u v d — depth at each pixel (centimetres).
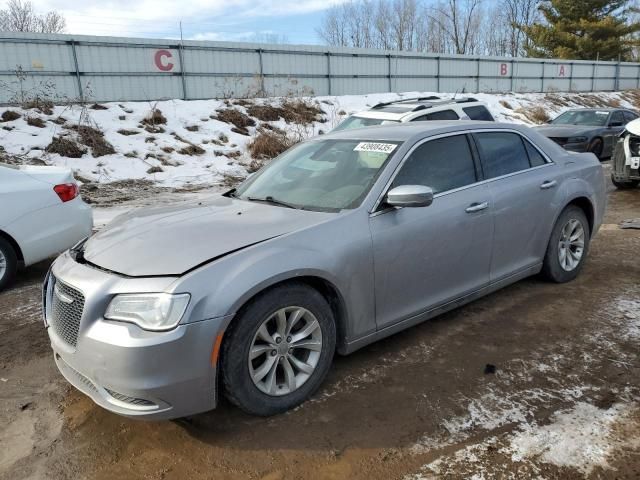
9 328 441
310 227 316
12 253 533
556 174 469
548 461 258
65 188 565
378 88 2795
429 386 329
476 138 422
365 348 382
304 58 2492
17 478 261
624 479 244
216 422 299
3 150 1299
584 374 337
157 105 1808
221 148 1574
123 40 2009
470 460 261
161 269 275
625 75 4288
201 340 264
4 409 320
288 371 304
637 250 601
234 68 2298
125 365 258
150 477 258
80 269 295
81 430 297
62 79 1916
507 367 350
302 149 438
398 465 260
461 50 5788
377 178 355
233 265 279
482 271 409
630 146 941
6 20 4488
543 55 4691
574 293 473
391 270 343
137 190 1134
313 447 276
